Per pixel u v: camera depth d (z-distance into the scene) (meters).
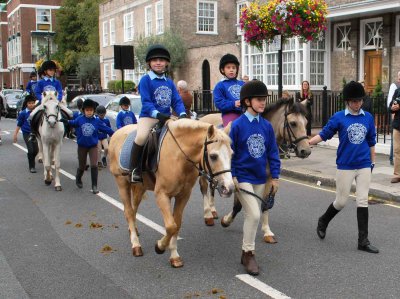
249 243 5.69
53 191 10.46
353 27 18.48
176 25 29.78
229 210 8.66
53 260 6.25
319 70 19.70
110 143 6.89
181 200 5.86
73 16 53.31
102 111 11.17
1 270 5.92
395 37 17.09
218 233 7.34
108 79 40.44
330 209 6.77
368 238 6.93
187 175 5.55
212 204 8.09
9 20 67.94
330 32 19.45
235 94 7.40
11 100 31.78
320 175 10.98
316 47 19.50
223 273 5.73
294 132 6.82
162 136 5.66
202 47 26.73
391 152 11.83
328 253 6.35
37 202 9.46
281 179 11.47
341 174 6.46
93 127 10.20
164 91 6.16
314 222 7.81
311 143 6.68
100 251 6.58
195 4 30.09
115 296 5.14
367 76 18.42
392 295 5.02
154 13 31.62
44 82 12.51
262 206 6.74
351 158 6.37
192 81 28.02
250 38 13.20
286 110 6.90
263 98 5.54
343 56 19.09
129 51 18.48
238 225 7.77
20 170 13.02
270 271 5.75
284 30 12.45
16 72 63.59
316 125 18.59
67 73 53.28
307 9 12.26
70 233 7.42
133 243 6.45
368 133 6.39
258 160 5.62
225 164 4.86
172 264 5.95
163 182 5.59
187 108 10.00
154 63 6.11
